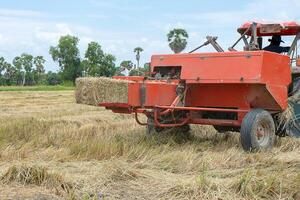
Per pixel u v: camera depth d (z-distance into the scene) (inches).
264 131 355.9
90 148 311.1
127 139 367.6
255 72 340.5
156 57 387.9
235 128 390.0
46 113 649.6
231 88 359.9
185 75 365.1
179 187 219.9
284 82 363.3
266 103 362.0
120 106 340.5
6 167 264.4
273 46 412.2
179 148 344.5
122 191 221.3
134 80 374.0
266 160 307.9
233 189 220.1
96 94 343.3
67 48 2274.9
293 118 379.2
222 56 353.7
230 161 305.4
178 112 379.9
